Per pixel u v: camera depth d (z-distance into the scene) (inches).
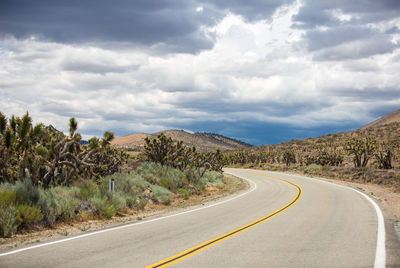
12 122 459.2
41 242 301.1
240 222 414.9
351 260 240.2
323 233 342.0
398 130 4446.4
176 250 271.3
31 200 390.0
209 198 757.3
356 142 1663.4
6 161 459.8
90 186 538.6
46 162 487.2
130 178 672.4
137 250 271.1
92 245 289.1
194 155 1091.9
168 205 633.6
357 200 663.1
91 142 542.3
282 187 1033.5
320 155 2404.0
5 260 241.6
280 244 292.7
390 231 349.1
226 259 243.8
